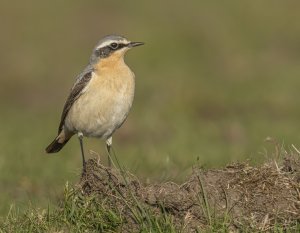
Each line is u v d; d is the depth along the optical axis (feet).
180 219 45.50
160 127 98.02
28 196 58.90
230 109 108.99
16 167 71.87
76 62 142.00
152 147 84.94
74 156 79.87
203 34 150.82
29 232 46.62
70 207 47.80
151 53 142.10
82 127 55.88
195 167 49.16
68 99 56.08
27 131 96.94
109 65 55.01
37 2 165.78
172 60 140.15
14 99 127.03
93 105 54.49
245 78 127.24
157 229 44.11
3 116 111.34
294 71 129.49
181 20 156.97
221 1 165.89
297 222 44.52
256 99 112.47
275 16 158.92
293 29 154.20
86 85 54.49
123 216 46.24
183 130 94.32
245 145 84.94
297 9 161.89
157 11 162.20
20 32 152.76
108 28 155.53
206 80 127.13
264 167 48.01
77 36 152.76
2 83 132.77
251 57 140.36
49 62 141.28
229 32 151.94
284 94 114.11
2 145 84.74
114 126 55.67
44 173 70.08
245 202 45.75
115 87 54.39
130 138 94.17
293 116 104.83
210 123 99.19
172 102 110.22
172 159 71.00
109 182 47.80
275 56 141.38
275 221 44.16
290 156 49.16
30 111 117.08
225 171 47.75
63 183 60.70
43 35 152.35
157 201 45.98
